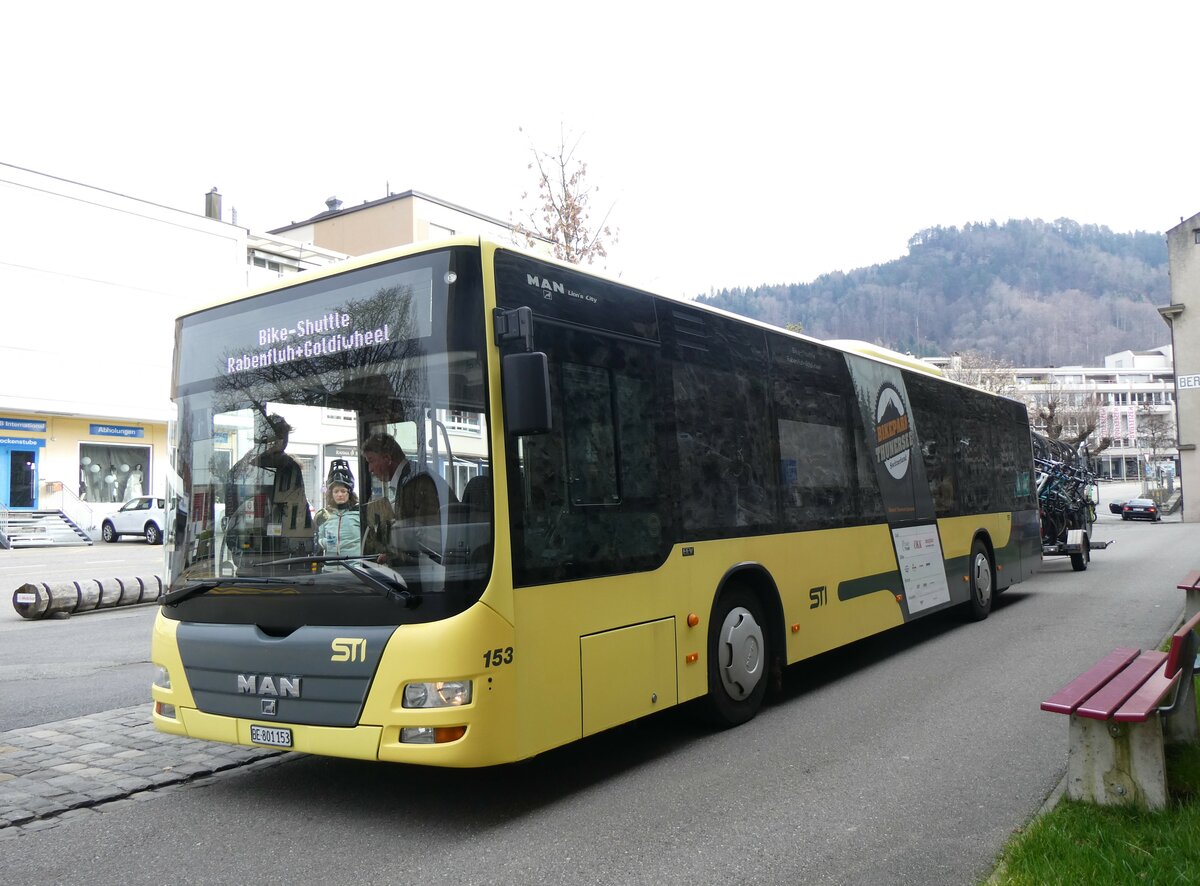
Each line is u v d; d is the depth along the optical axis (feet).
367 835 16.06
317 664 16.06
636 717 18.93
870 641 36.14
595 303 19.22
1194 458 140.77
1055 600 46.93
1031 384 444.96
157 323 124.36
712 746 21.35
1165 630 35.96
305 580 16.47
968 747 20.77
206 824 16.80
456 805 17.60
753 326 25.29
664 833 15.83
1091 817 14.51
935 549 35.70
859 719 23.61
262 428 17.95
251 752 21.44
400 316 16.81
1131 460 423.23
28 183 112.16
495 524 15.80
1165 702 15.15
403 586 15.56
